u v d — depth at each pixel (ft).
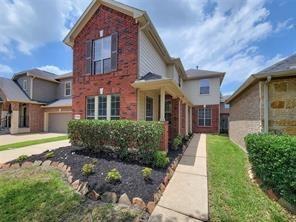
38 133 59.47
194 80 65.00
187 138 41.88
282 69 19.69
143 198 12.25
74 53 34.81
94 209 11.75
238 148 31.40
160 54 40.37
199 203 12.26
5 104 63.72
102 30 31.45
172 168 18.30
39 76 65.87
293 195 11.01
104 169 17.16
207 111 62.85
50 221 10.67
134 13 27.45
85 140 24.75
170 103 37.17
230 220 10.36
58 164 19.84
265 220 10.34
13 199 12.99
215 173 17.84
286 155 11.46
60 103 64.34
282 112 20.58
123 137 21.43
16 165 21.02
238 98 34.78
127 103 28.32
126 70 28.58
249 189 14.26
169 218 10.65
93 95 31.89
